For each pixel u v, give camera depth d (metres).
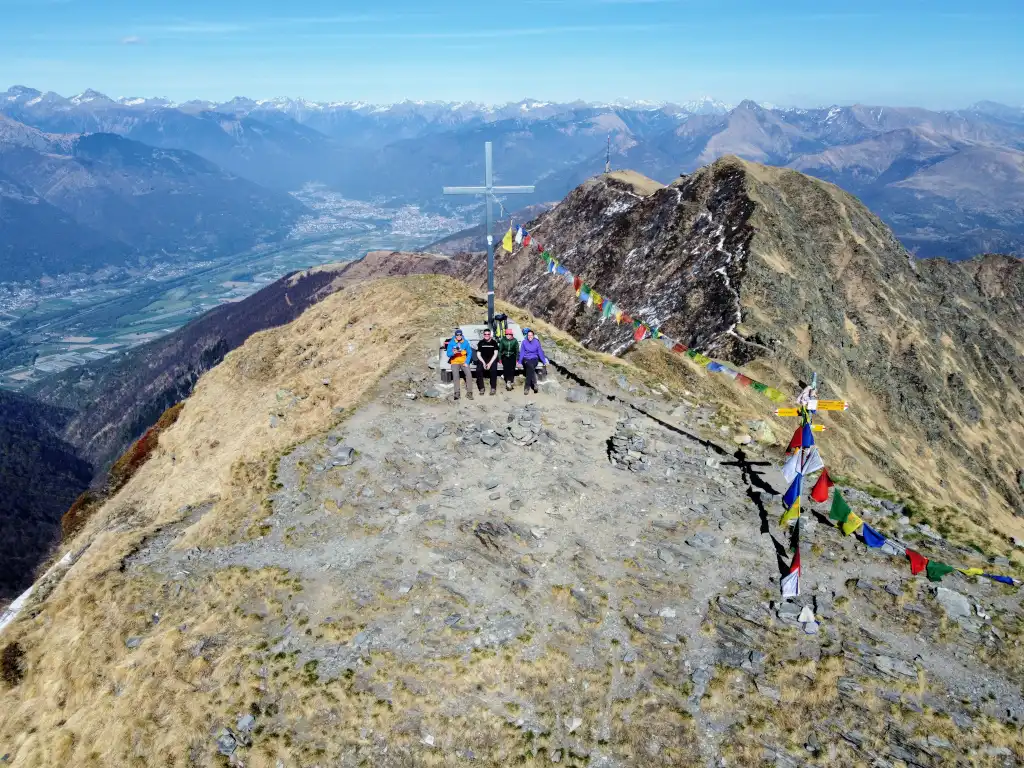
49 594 28.50
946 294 127.50
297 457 23.22
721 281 90.12
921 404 94.25
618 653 15.01
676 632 15.46
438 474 21.31
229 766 13.48
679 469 21.77
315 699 14.24
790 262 97.62
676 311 91.31
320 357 43.84
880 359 97.44
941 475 83.69
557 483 20.67
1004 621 15.62
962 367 109.25
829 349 86.19
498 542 18.09
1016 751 12.77
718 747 13.04
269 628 16.39
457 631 15.56
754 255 91.69
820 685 14.00
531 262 144.25
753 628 15.45
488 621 15.82
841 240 113.06
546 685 14.37
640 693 14.05
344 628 15.88
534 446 22.80
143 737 14.73
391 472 21.56
